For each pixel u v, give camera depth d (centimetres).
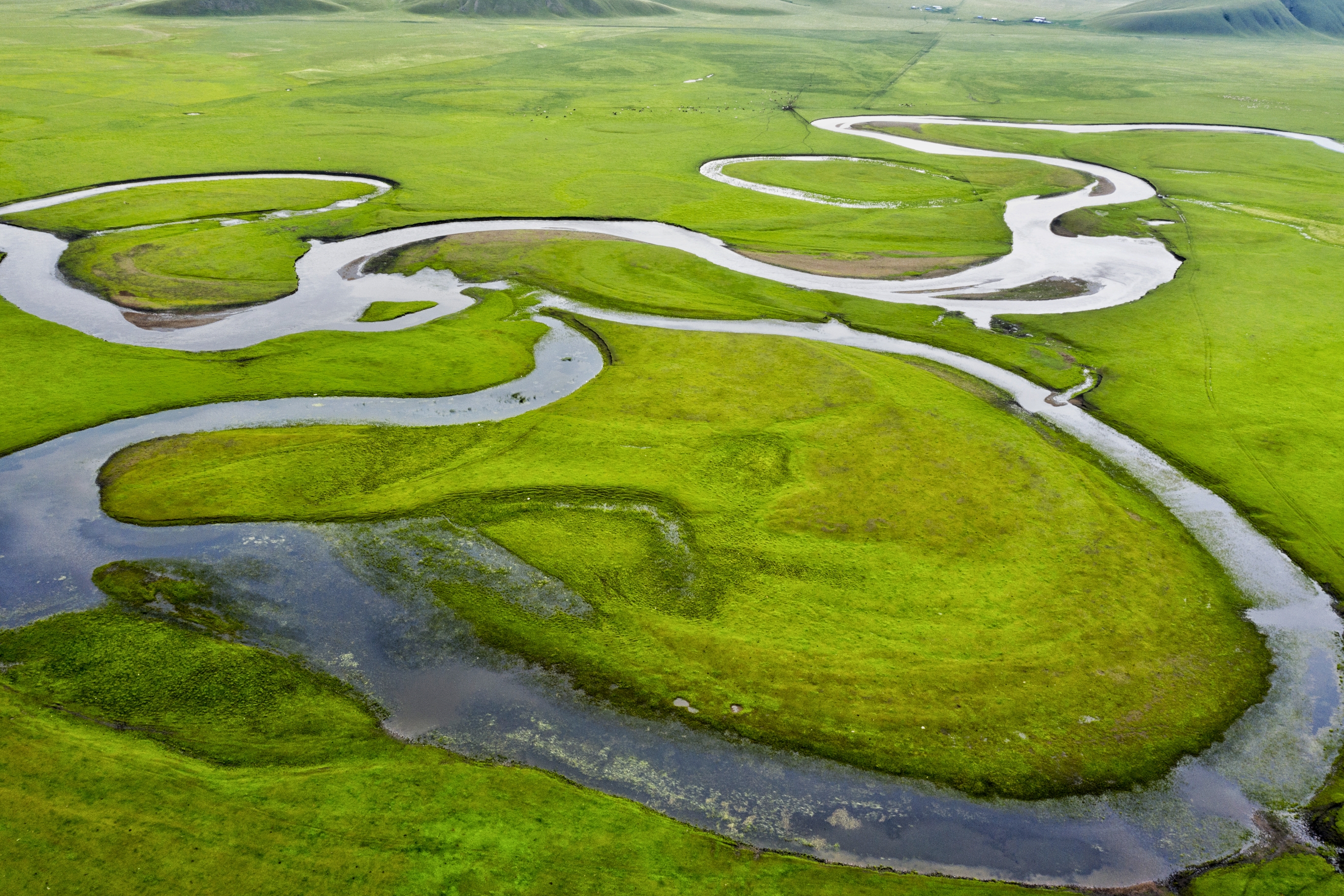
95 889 2595
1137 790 3117
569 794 3011
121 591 3847
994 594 3988
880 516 4509
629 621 3781
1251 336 6725
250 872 2662
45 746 3058
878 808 3028
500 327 6762
